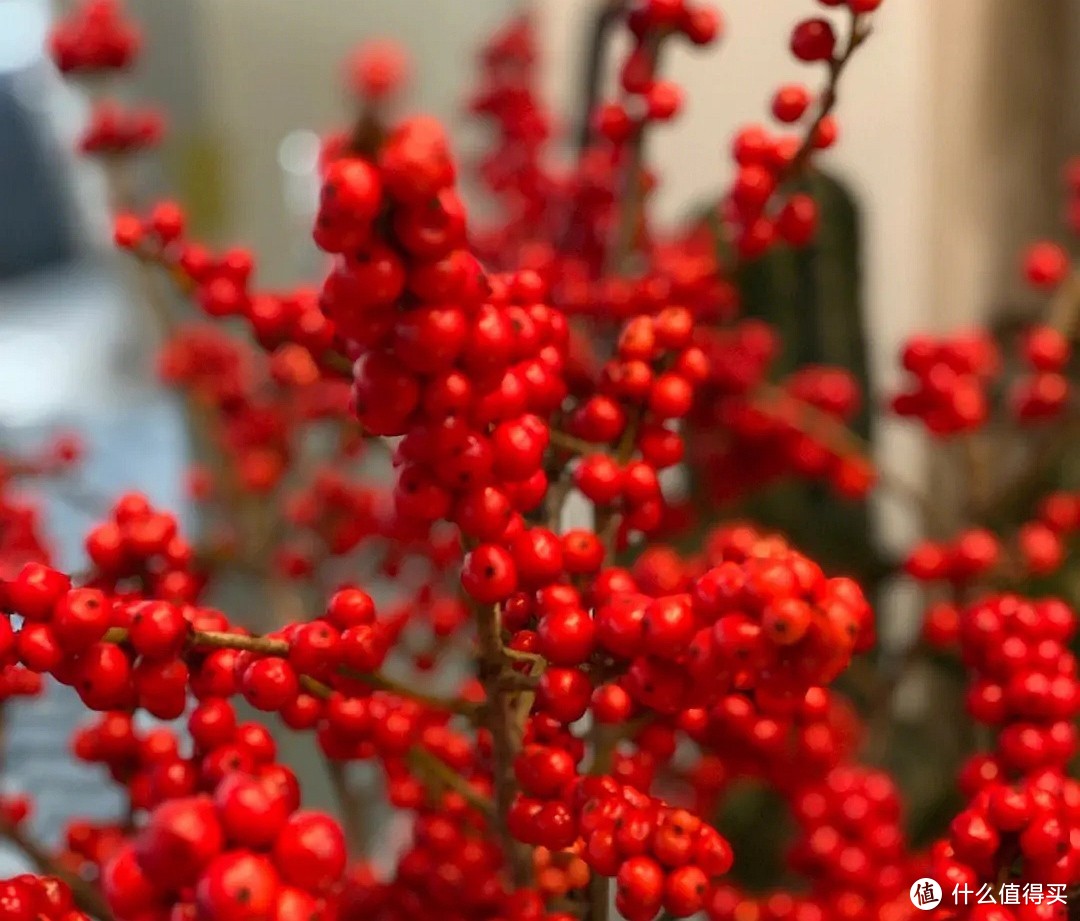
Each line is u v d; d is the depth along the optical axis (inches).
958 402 18.7
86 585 14.8
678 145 28.9
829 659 12.0
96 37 19.5
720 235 21.5
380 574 18.6
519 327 13.3
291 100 31.1
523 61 24.6
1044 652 14.5
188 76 29.6
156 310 21.6
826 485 24.5
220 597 22.5
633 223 17.9
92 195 37.4
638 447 15.3
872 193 27.6
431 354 11.8
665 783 18.1
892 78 26.7
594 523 15.1
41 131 41.5
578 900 14.7
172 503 25.4
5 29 40.1
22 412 30.6
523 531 13.3
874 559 24.0
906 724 24.6
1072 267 28.2
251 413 21.1
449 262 11.6
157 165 29.3
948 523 23.1
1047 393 19.5
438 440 12.3
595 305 17.5
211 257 16.8
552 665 13.2
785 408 20.7
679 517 20.5
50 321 38.4
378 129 11.3
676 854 12.7
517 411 12.7
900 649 24.9
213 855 11.3
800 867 16.1
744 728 14.6
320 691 14.0
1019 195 31.2
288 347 16.7
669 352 15.2
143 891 11.5
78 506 22.3
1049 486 23.1
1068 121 31.3
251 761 12.8
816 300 23.7
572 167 23.9
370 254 11.5
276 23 30.4
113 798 18.6
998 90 29.5
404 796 15.8
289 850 11.2
